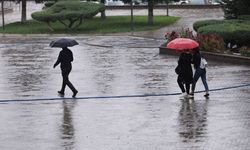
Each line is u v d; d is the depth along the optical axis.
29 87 40.97
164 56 63.66
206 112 30.95
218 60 57.19
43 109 32.41
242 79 43.88
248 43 59.09
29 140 24.92
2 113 31.27
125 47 75.81
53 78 45.62
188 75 36.09
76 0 114.50
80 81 43.91
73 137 25.44
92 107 32.91
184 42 35.78
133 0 112.12
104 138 25.19
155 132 26.25
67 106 33.31
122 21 113.50
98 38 90.81
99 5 107.69
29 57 62.81
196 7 135.25
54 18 104.00
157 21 111.19
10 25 114.81
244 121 28.48
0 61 58.84
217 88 39.56
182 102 34.28
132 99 35.62
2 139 25.14
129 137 25.33
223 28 61.34
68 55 36.91
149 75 46.91
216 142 24.19
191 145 23.70
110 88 40.16
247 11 72.69
